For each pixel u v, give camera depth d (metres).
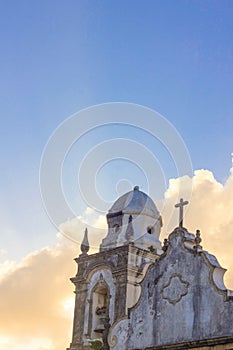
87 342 49.25
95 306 50.84
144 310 38.81
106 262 51.28
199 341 34.66
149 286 39.19
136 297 49.38
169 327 36.97
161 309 37.88
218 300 35.09
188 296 36.75
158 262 39.34
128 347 38.56
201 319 35.50
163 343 36.81
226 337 33.59
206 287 36.00
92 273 51.97
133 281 49.78
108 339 39.91
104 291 51.62
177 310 36.97
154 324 37.84
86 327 49.97
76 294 52.12
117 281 49.88
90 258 52.62
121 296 49.00
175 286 37.69
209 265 36.31
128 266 49.81
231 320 34.09
